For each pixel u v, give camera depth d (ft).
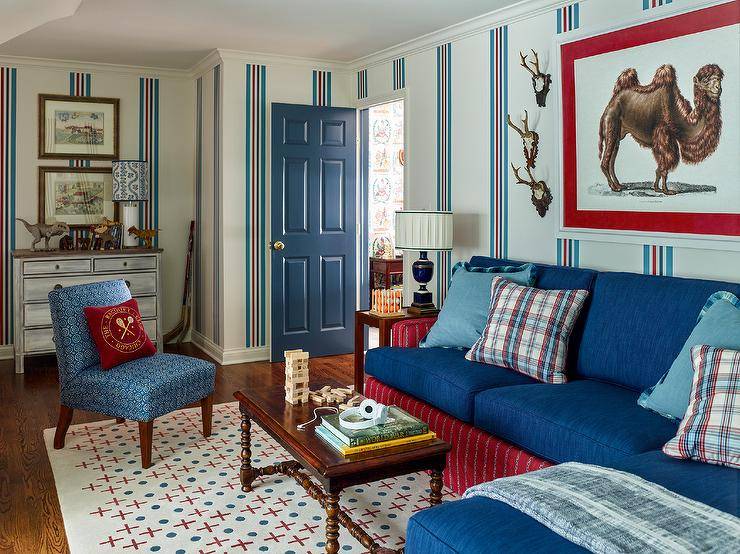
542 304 10.77
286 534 8.98
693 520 5.56
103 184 19.93
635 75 11.17
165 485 10.51
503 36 13.97
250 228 18.81
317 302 19.10
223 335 18.67
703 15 10.07
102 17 14.78
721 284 9.14
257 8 14.08
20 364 17.37
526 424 8.91
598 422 8.29
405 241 14.38
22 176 19.08
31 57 18.75
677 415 8.14
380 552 7.79
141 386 11.09
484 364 11.07
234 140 18.39
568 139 12.51
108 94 19.92
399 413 8.89
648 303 9.89
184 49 17.89
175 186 20.90
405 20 14.78
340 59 19.02
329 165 18.98
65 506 9.75
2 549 8.48
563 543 5.60
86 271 18.04
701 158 10.23
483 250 14.78
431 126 16.25
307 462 7.96
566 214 12.66
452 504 6.54
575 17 12.28
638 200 11.27
